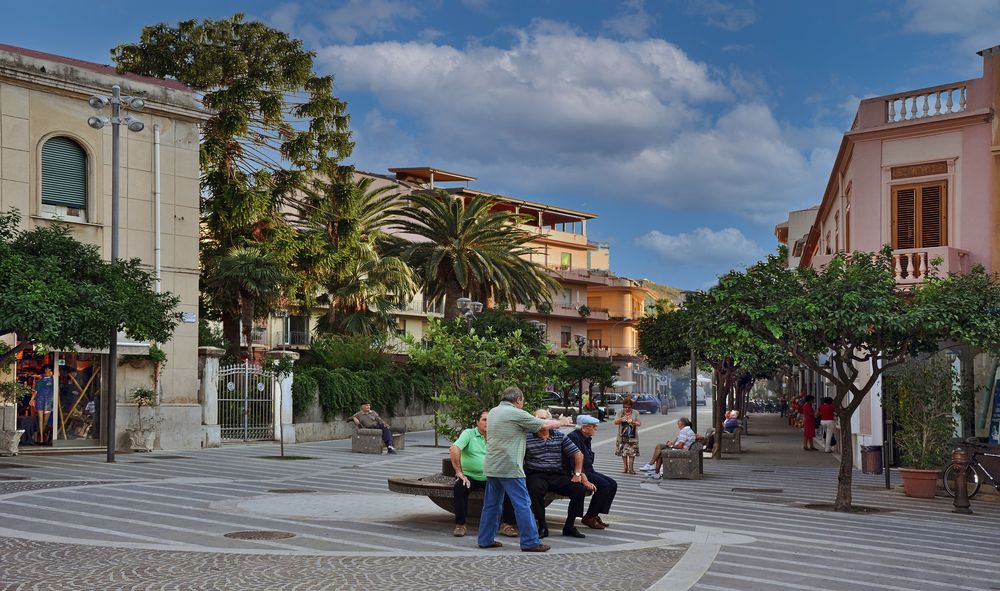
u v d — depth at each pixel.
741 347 16.67
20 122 25.67
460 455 12.18
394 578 9.08
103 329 20.77
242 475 20.70
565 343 93.19
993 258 24.75
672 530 12.91
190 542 11.03
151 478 19.06
